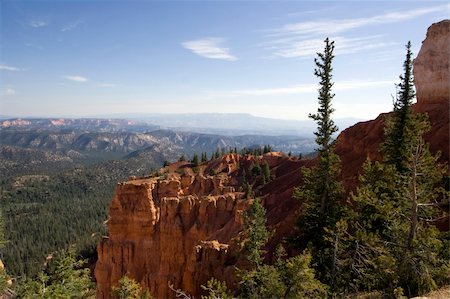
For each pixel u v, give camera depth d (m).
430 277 19.22
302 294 21.94
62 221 187.38
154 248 61.12
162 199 62.50
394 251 20.78
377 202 22.88
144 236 61.72
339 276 24.11
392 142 31.31
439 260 19.44
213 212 60.91
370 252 23.67
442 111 41.69
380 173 26.70
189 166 107.25
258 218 33.09
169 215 60.97
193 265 45.09
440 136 37.34
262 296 25.16
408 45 31.28
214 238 55.75
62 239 153.12
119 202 63.19
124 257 61.34
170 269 58.47
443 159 34.47
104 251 62.53
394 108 32.47
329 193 31.61
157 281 56.25
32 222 185.50
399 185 23.12
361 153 46.22
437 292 18.88
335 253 23.70
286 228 40.59
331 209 31.20
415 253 19.62
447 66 43.81
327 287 22.41
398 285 20.22
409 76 31.39
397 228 21.08
